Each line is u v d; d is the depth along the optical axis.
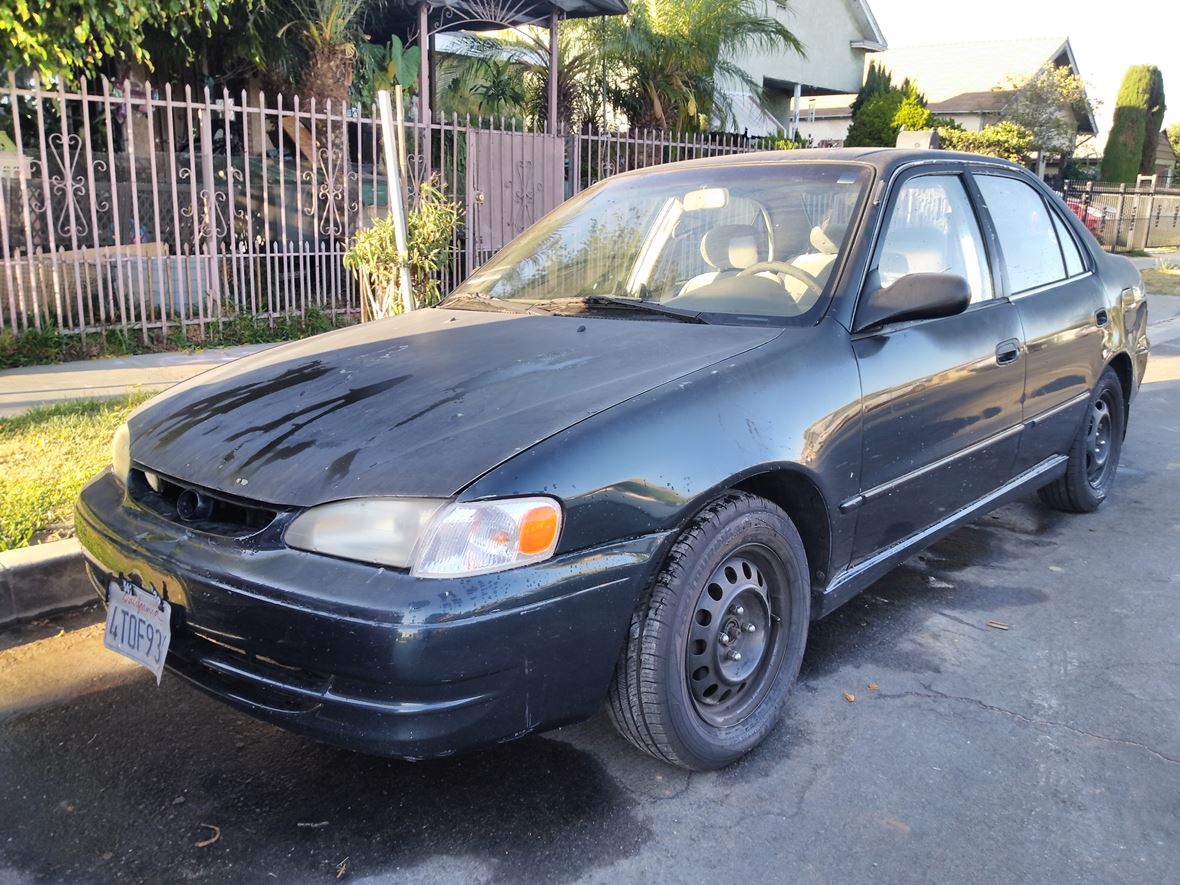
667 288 3.37
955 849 2.41
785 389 2.77
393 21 12.41
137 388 6.41
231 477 2.44
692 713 2.59
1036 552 4.49
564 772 2.73
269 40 10.52
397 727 2.13
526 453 2.27
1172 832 2.48
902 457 3.21
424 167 9.27
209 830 2.46
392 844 2.42
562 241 3.87
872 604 3.90
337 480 2.29
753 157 3.84
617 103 14.12
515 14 11.84
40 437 5.14
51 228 7.35
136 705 3.05
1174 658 3.45
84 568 3.69
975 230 3.86
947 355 3.39
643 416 2.44
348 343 3.28
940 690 3.21
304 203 9.55
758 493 2.90
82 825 2.48
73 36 6.96
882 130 19.72
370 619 2.09
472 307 3.63
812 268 3.19
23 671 3.24
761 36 15.51
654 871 2.33
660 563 2.46
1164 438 6.61
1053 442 4.36
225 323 8.41
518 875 2.31
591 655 2.32
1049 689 3.22
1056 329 4.14
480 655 2.13
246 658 2.32
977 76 29.47
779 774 2.73
